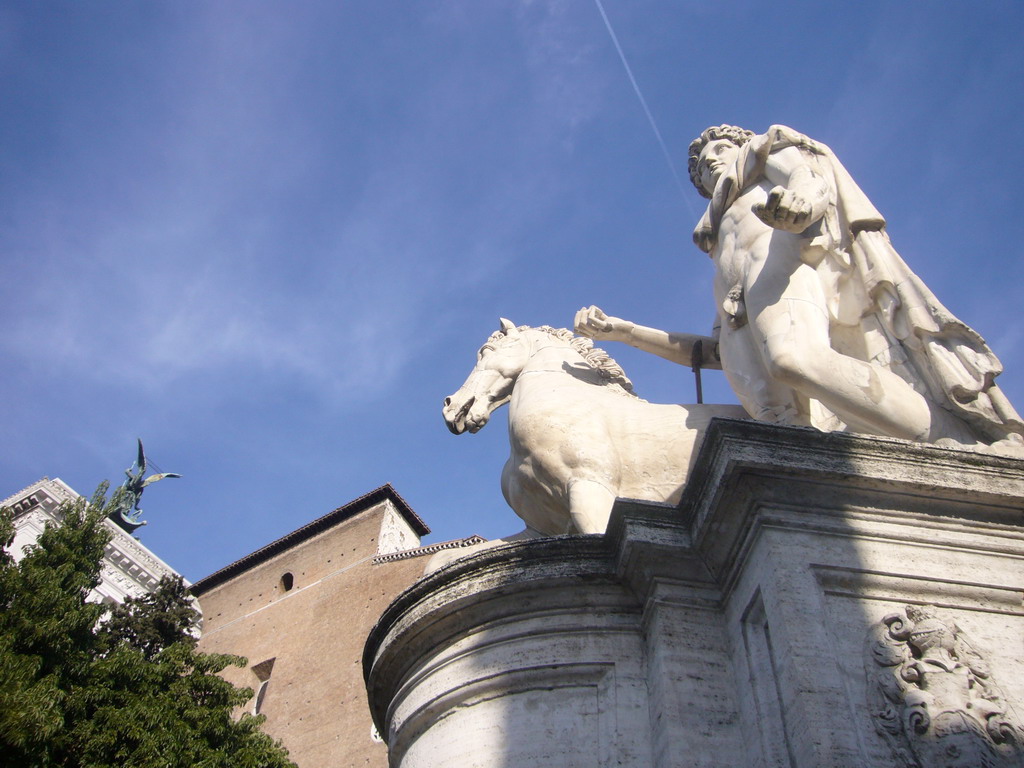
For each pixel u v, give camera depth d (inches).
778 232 167.9
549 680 132.6
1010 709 101.0
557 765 123.6
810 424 161.8
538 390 187.3
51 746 459.2
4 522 603.2
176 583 840.3
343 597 1202.0
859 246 166.4
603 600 136.3
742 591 122.0
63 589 559.5
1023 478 124.0
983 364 145.6
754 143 184.4
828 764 94.7
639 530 131.3
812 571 113.7
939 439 143.0
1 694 440.8
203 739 569.9
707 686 119.3
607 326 211.6
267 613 1270.9
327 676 1105.4
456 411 207.3
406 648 150.6
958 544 119.6
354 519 1327.5
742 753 112.4
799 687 101.5
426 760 136.3
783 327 153.7
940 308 152.1
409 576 1163.3
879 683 103.1
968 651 106.7
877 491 121.7
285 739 1053.2
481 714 134.1
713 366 203.2
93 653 591.2
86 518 616.7
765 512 118.8
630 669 129.0
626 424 176.7
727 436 122.7
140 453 1489.9
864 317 163.6
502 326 227.9
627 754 119.6
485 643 140.3
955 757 94.4
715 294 189.0
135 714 524.7
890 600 113.1
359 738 1005.8
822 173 172.6
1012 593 115.3
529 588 139.3
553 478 171.9
